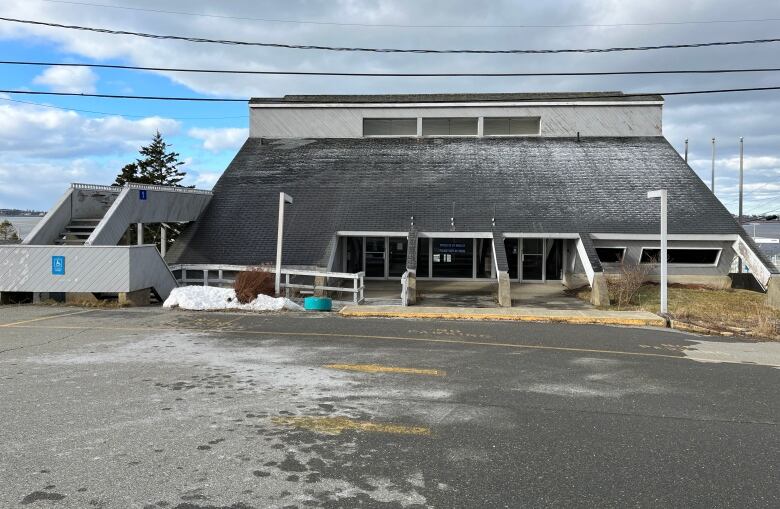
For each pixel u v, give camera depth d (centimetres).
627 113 3088
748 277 2509
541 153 2945
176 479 464
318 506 423
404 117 3192
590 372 907
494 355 1031
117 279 1634
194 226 2509
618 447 563
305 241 2355
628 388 805
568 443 571
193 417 623
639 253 2342
